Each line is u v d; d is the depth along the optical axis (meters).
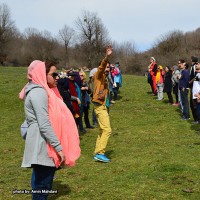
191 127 12.41
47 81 5.15
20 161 9.27
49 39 81.62
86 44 67.25
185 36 66.06
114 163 8.46
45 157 4.71
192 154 8.88
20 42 81.62
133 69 61.91
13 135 12.66
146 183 6.96
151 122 13.70
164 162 8.25
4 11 73.44
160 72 19.08
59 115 4.84
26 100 4.77
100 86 8.48
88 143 10.82
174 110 15.99
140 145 10.20
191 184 6.82
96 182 7.17
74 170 8.02
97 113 8.59
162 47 64.81
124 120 14.36
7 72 36.69
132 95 20.91
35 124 4.74
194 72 12.70
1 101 19.55
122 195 6.42
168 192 6.48
